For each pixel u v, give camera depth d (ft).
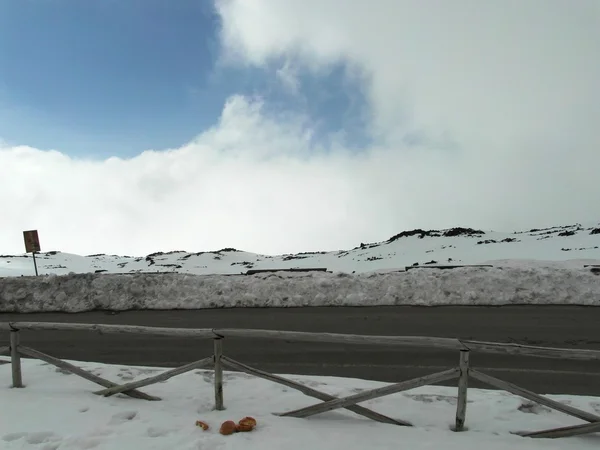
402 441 14.23
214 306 46.55
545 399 14.48
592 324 35.17
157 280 50.11
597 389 20.63
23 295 48.42
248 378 21.34
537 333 32.50
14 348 19.81
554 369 23.75
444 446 13.84
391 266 156.15
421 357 26.22
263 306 46.09
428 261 159.22
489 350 14.46
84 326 17.97
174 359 26.84
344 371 23.81
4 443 13.92
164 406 17.52
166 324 38.52
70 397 18.33
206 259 238.07
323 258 215.92
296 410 16.47
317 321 37.83
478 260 146.72
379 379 22.45
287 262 215.92
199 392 19.35
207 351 28.27
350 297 46.42
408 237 222.69
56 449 13.52
